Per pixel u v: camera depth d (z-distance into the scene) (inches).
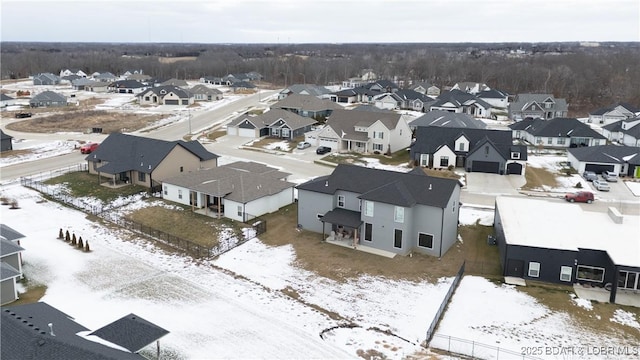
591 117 4466.0
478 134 2834.6
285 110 4005.9
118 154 2463.1
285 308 1339.8
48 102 5157.5
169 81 6584.6
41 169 2682.1
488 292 1418.6
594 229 1606.8
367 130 3181.6
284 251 1699.1
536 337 1189.1
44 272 1539.1
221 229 1881.2
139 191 2290.8
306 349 1151.0
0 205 2132.1
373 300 1384.1
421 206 1662.2
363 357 1123.9
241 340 1182.3
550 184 2522.1
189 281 1492.4
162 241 1793.8
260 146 3346.5
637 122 3580.2
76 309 1315.2
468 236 1854.1
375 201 1670.8
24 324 942.4
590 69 7849.4
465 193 2364.7
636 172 2637.8
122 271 1555.1
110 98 5930.1
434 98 5319.9
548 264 1466.5
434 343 1174.3
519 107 4571.9
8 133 3700.8
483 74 7534.5
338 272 1547.7
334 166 2834.6
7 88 6820.9
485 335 1200.8
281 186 2123.5
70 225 1939.0
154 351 1125.7
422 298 1393.9
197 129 3956.7
